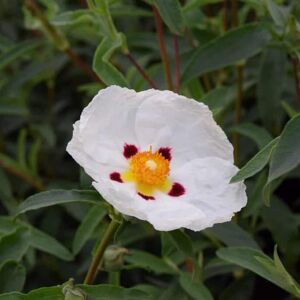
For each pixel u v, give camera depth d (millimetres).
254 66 575
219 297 515
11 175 618
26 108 619
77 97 668
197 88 515
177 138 422
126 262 526
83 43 668
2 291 427
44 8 672
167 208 400
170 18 444
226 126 559
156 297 475
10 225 468
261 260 412
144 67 600
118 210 385
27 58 645
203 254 525
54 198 416
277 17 477
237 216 515
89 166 396
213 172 413
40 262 579
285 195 590
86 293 408
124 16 645
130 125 419
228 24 584
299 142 382
